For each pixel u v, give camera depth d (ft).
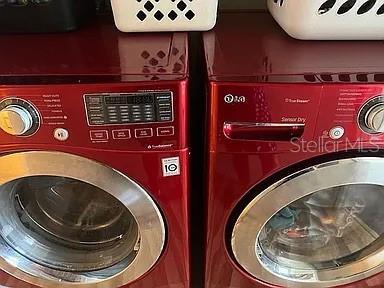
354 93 3.30
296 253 4.57
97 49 3.84
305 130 3.44
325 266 4.51
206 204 3.97
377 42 4.05
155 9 4.02
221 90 3.29
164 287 4.47
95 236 4.53
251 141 3.49
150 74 3.34
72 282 4.40
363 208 4.37
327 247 4.60
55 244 4.52
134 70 3.43
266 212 3.86
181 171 3.64
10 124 3.30
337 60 3.67
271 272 4.35
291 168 3.69
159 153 3.51
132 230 4.26
